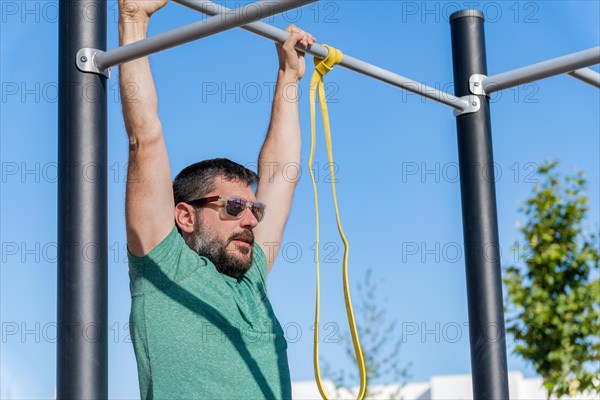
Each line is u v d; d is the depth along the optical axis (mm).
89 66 2480
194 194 3182
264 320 3039
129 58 2475
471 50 3133
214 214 3148
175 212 3193
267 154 3551
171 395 2748
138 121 2809
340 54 2893
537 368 5445
